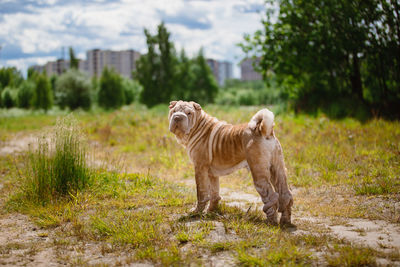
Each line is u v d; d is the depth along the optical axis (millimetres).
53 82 52281
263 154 4570
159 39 42625
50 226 4988
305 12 15984
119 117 18500
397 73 14383
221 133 5109
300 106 16422
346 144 9680
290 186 7180
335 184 6836
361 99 15328
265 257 3477
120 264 3570
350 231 4352
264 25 17078
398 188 5992
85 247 4129
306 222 4781
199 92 53531
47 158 6457
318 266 3307
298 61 16312
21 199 6164
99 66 102750
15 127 20703
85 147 6965
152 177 7445
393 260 3330
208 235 4234
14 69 52219
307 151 9125
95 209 5648
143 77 42750
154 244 4047
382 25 14203
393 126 11180
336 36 15367
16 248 4156
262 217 5043
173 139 11766
